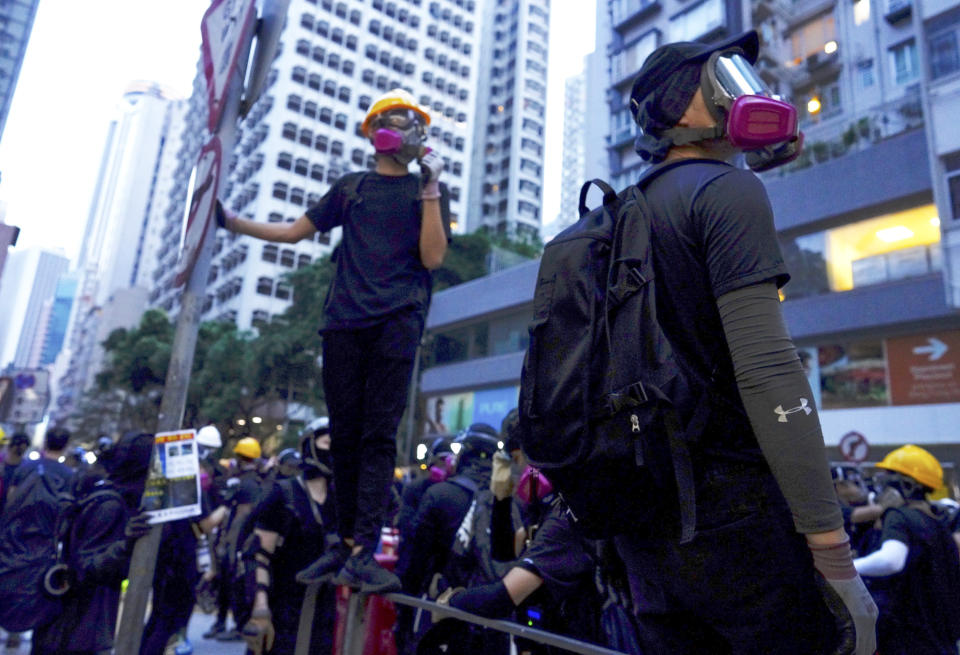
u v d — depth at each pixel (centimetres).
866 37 1841
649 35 2367
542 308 106
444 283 3656
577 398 95
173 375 242
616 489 94
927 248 1493
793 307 1683
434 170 209
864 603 81
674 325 97
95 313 11112
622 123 2444
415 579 308
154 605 399
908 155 1519
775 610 90
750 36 111
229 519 635
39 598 332
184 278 248
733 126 99
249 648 330
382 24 6850
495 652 229
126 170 16500
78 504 338
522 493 242
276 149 5938
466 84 7300
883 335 1553
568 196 7575
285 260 5772
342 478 207
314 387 3419
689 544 95
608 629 211
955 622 307
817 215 1664
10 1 2019
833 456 1588
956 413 1411
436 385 3005
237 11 269
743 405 94
